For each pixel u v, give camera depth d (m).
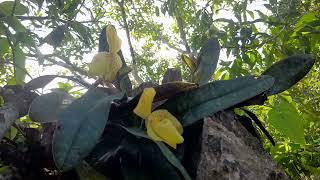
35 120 0.23
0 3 0.37
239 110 0.33
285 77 0.31
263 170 0.26
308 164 0.60
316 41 0.61
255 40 0.62
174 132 0.23
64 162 0.19
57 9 0.41
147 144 0.24
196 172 0.24
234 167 0.25
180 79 0.32
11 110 0.24
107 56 0.28
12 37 0.36
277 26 0.61
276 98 0.46
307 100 0.70
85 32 0.41
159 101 0.26
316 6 0.64
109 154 0.24
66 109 0.21
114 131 0.25
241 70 0.58
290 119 0.41
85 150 0.20
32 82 0.28
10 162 0.23
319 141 0.66
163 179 0.23
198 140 0.26
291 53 0.58
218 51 0.32
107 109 0.21
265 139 0.62
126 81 0.29
